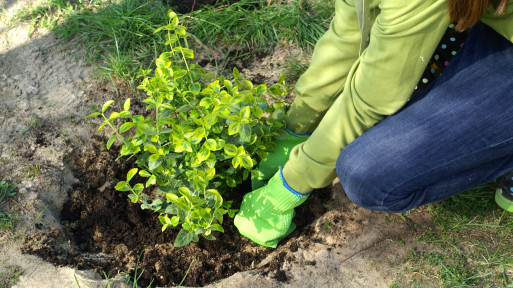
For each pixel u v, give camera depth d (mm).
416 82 1471
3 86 2863
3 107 2750
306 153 1853
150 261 2262
